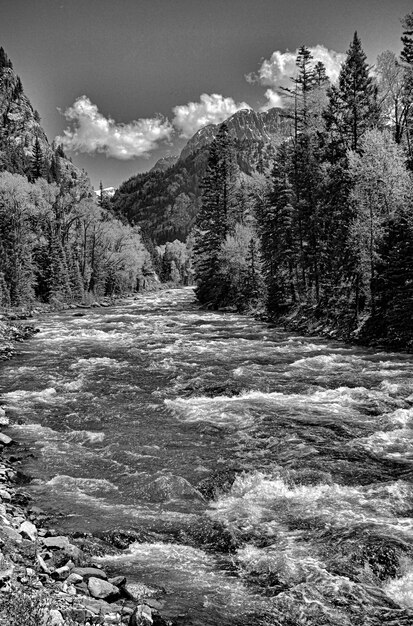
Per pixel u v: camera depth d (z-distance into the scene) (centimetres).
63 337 3916
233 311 6469
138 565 845
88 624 596
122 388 2159
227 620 686
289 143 5981
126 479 1232
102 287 9562
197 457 1368
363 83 4588
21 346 3419
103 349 3256
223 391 2062
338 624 683
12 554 752
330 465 1277
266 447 1430
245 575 814
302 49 5797
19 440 1515
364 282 3797
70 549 836
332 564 828
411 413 1694
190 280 16950
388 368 2531
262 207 6875
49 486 1193
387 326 3394
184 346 3366
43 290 7662
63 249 8212
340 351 3130
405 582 788
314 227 4694
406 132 4900
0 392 2105
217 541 930
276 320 4953
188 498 1136
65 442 1501
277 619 692
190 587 774
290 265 5184
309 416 1706
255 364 2686
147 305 7831
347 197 4062
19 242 7144
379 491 1119
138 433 1573
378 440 1462
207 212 8044
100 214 9369
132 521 1014
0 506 978
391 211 3588
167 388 2152
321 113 5234
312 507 1053
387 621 690
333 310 4125
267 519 1011
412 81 4662
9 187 7256
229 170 8075
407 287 3359
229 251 6869
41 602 598
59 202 8581
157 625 658
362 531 927
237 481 1205
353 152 3931
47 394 2072
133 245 11206
